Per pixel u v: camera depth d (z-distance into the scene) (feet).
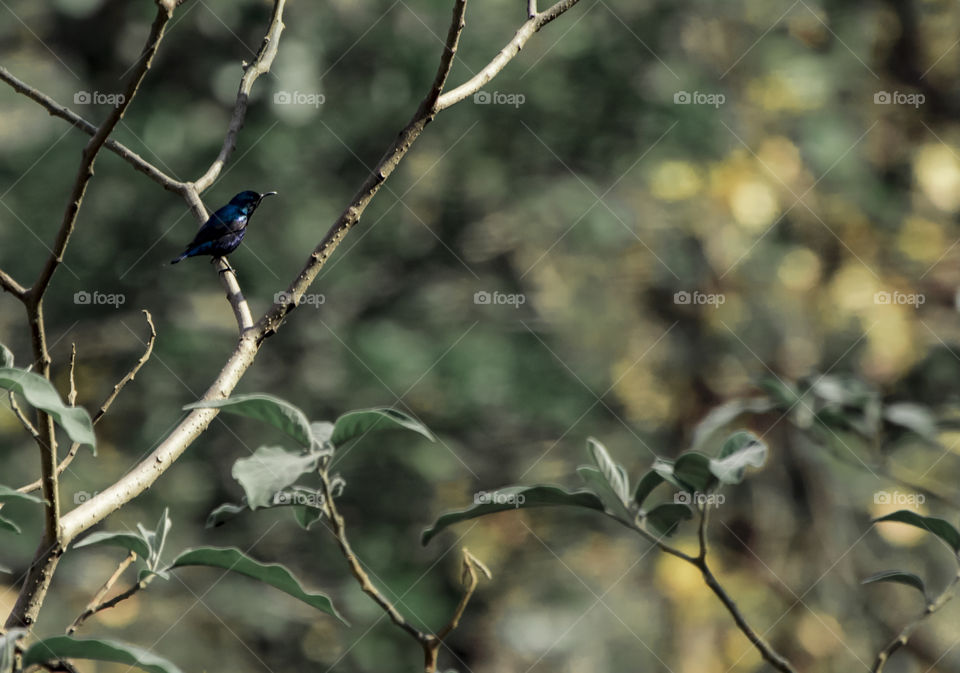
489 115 34.04
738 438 9.41
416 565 32.68
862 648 33.81
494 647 32.24
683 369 35.17
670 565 34.30
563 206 34.17
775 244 36.63
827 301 36.35
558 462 34.04
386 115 33.45
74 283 32.73
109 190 32.71
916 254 37.06
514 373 33.32
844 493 34.94
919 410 15.03
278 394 32.81
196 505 32.27
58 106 11.14
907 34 39.50
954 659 33.53
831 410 15.14
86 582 31.04
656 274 35.27
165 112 32.78
